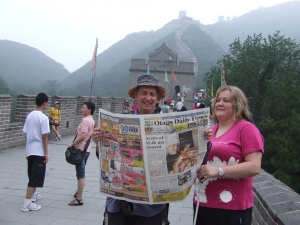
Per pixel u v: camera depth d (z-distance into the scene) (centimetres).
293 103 1606
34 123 535
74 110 1606
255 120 2102
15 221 483
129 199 275
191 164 270
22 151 1046
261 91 2162
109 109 2017
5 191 625
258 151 267
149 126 262
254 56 2412
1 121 1025
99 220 507
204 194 289
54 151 1107
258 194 425
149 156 264
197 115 270
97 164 955
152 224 283
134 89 317
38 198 592
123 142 271
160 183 266
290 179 1329
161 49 6531
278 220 316
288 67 2373
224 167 262
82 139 555
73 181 734
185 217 544
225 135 288
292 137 1388
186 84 6512
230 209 275
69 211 540
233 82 2366
